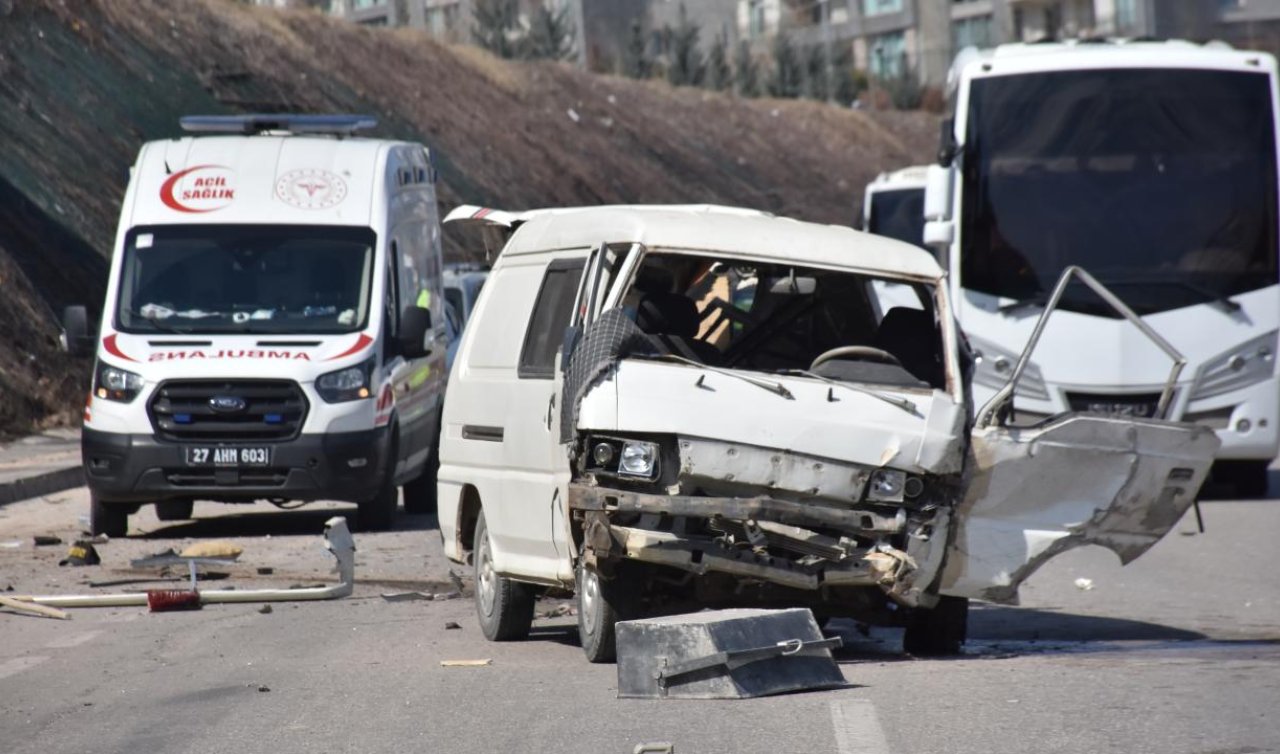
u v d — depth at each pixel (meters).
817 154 162.62
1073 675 21.16
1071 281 46.31
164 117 82.62
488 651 24.59
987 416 22.95
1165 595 30.64
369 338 41.59
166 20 91.69
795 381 21.98
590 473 21.69
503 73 126.25
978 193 46.97
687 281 24.55
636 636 20.33
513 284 26.20
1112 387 46.00
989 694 19.86
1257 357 46.34
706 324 25.55
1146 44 48.66
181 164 44.06
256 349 40.72
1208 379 46.19
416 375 44.38
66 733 19.38
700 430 21.33
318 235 43.03
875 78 196.75
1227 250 46.44
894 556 21.67
